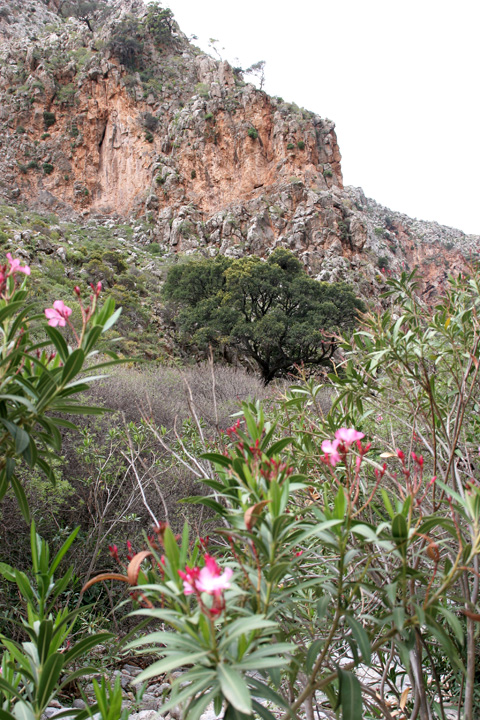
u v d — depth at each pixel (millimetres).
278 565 1029
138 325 25906
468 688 1269
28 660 1286
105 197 51688
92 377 1362
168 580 1084
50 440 1510
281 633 1375
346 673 1143
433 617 1271
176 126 51656
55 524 3934
